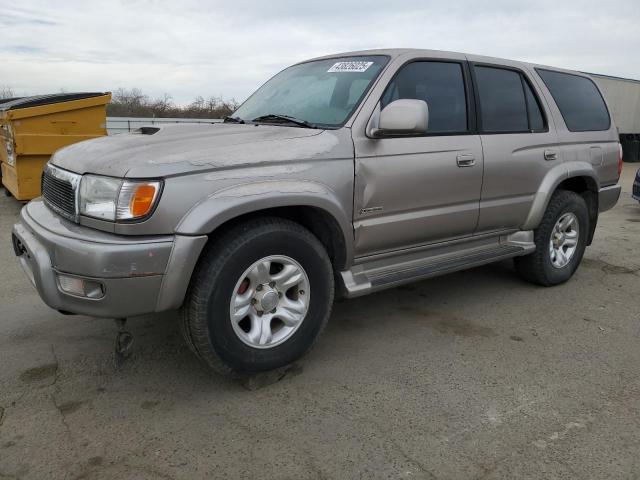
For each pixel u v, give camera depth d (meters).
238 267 2.75
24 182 7.68
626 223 8.20
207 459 2.37
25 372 3.14
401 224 3.49
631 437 2.56
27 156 7.62
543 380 3.12
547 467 2.34
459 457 2.39
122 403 2.82
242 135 3.04
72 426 2.61
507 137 4.11
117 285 2.49
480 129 3.96
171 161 2.59
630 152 20.94
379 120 3.19
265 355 2.92
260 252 2.82
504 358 3.40
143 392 2.94
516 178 4.18
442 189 3.66
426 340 3.66
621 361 3.38
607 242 6.81
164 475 2.26
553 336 3.76
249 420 2.68
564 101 4.76
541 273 4.68
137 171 2.52
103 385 3.00
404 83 3.57
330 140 3.12
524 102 4.38
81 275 2.51
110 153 2.76
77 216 2.69
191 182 2.60
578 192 5.14
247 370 2.89
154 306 2.59
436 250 3.92
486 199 4.02
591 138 4.90
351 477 2.26
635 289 4.86
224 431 2.58
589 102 5.06
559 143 4.57
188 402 2.84
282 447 2.46
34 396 2.88
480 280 5.04
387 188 3.35
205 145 2.81
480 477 2.27
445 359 3.37
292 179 2.90
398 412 2.76
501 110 4.17
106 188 2.57
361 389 2.99
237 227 2.80
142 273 2.51
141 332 3.70
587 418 2.72
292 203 2.86
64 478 2.24
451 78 3.87
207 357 2.77
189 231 2.55
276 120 3.56
